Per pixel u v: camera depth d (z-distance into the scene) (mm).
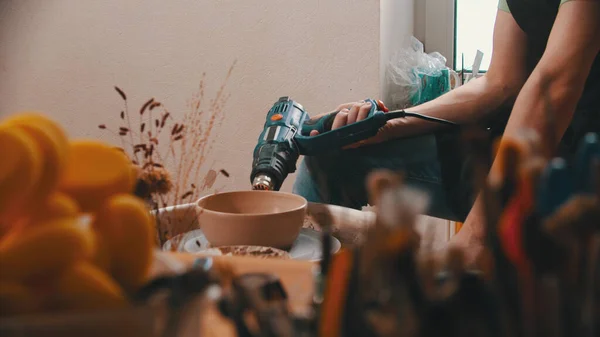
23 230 337
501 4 1256
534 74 878
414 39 1776
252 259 542
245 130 1688
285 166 992
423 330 264
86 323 290
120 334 293
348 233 826
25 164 315
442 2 1805
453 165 1144
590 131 1021
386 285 264
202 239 785
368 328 271
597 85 1015
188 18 1677
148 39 1717
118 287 348
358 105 1057
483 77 1285
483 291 274
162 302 307
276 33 1616
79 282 319
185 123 1718
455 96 1247
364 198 1236
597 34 845
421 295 267
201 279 322
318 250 761
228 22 1647
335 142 1019
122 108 1771
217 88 1690
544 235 281
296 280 500
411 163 1198
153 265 401
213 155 1709
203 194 1718
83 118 1805
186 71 1705
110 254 358
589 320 265
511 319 281
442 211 1215
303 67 1612
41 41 1794
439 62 1702
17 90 1837
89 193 372
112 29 1738
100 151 385
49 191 336
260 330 288
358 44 1555
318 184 1233
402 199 257
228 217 706
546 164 296
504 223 296
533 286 278
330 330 286
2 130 322
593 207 264
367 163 1205
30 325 286
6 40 1820
